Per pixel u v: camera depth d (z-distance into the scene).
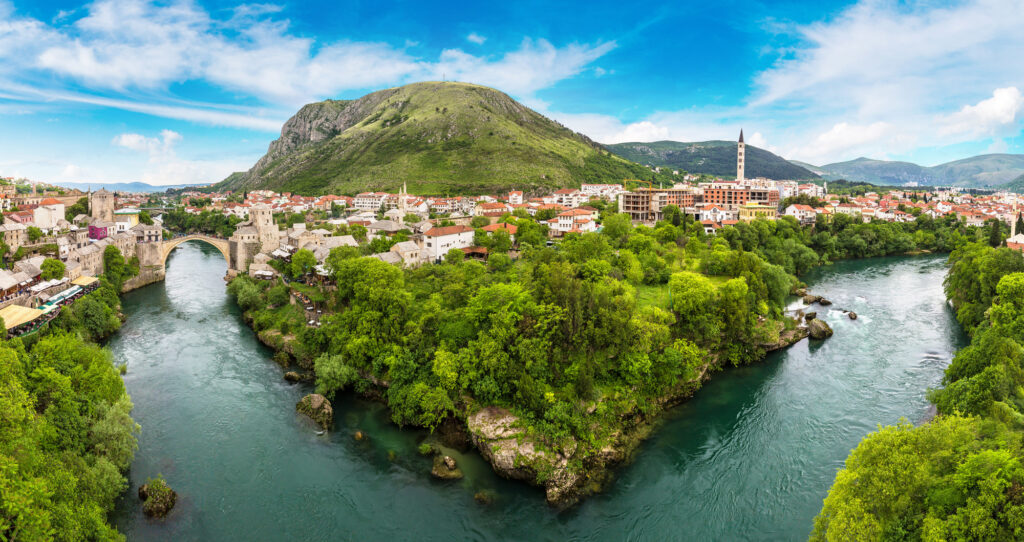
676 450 67.38
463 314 83.62
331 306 109.94
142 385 85.38
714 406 78.44
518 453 62.28
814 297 130.62
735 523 54.16
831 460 63.88
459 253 136.25
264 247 164.75
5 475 38.56
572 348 74.75
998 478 34.59
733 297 94.06
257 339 107.94
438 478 61.78
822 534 43.41
